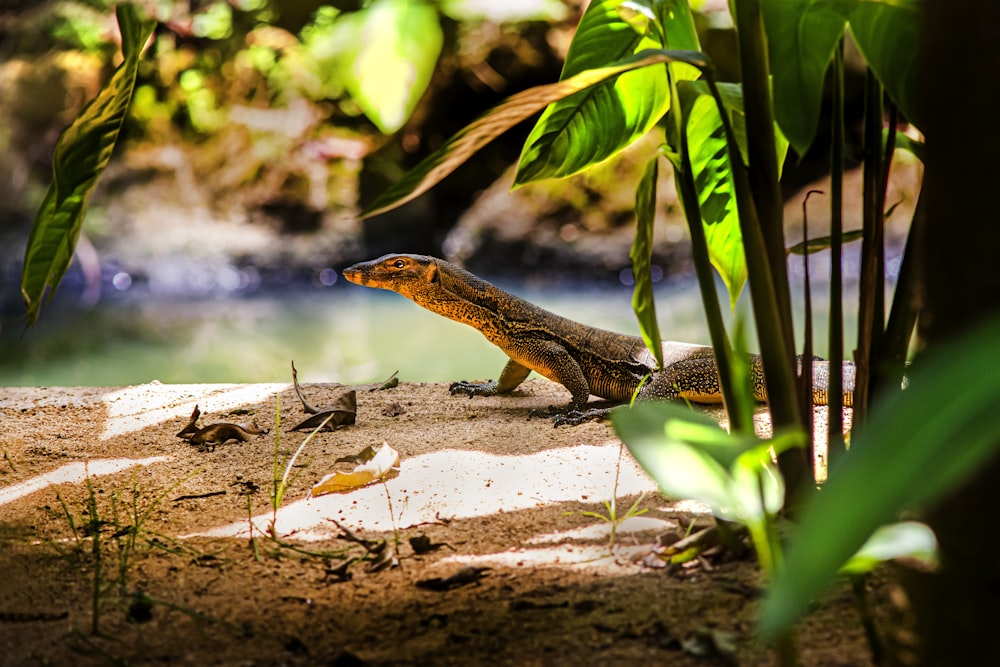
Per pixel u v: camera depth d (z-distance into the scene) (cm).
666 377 675
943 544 207
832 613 321
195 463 545
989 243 201
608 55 444
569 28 2003
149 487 505
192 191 2098
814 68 326
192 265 1950
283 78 2048
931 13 209
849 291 1570
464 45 2012
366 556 400
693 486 193
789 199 1867
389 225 2088
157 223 2028
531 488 481
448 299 690
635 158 1941
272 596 365
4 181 2066
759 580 347
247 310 1670
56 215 414
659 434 205
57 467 544
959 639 207
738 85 408
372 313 1625
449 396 721
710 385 669
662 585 354
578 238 1909
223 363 1205
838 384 388
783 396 370
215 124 2133
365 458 534
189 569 393
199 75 2106
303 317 1589
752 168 356
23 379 1121
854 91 1881
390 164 2164
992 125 199
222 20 2050
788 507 381
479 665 300
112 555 410
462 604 349
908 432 125
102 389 744
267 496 487
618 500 461
